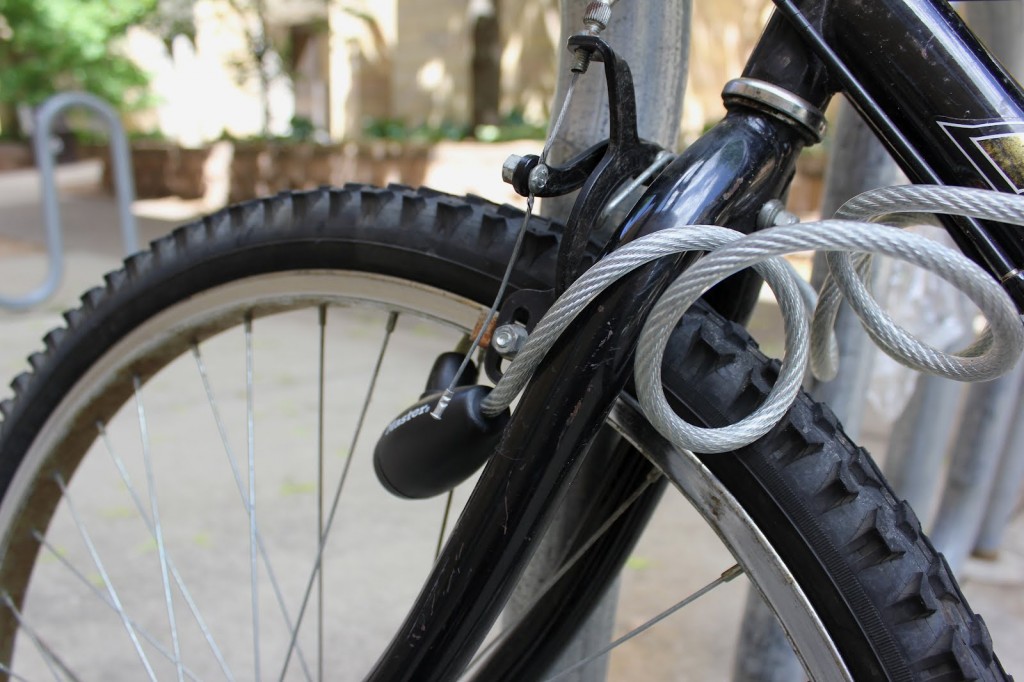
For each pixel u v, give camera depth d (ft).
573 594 1.86
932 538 4.67
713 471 1.51
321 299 2.01
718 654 4.00
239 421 6.53
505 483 1.40
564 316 1.29
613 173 1.39
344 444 6.13
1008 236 1.35
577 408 1.35
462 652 1.47
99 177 24.82
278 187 20.39
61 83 25.17
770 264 1.31
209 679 3.66
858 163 2.60
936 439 3.93
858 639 1.42
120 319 2.29
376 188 1.95
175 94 33.63
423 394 1.70
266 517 5.08
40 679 3.61
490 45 19.51
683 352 1.50
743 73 1.48
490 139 18.02
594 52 1.36
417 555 4.72
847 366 2.77
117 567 4.49
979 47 1.37
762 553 1.49
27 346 8.45
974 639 1.43
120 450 5.96
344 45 26.40
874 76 1.39
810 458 1.45
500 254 1.73
